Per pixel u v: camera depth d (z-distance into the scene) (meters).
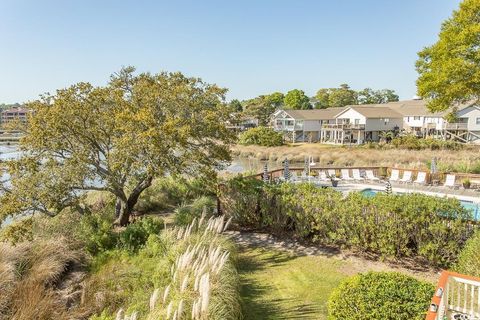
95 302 6.87
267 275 7.98
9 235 8.88
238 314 6.09
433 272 7.83
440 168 21.89
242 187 11.45
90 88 10.49
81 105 10.12
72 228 10.22
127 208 11.70
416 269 8.02
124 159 9.95
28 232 9.21
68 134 10.35
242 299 6.86
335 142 50.22
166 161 10.05
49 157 10.18
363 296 4.91
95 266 8.59
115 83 11.28
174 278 6.47
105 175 10.83
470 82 20.47
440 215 7.85
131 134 9.79
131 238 9.55
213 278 6.41
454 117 25.84
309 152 39.56
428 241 7.92
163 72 11.63
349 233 8.87
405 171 18.98
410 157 31.88
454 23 22.14
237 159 41.12
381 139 49.06
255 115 75.69
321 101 99.38
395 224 8.16
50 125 9.73
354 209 8.70
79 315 6.49
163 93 10.33
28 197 9.58
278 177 18.80
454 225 7.57
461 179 17.73
